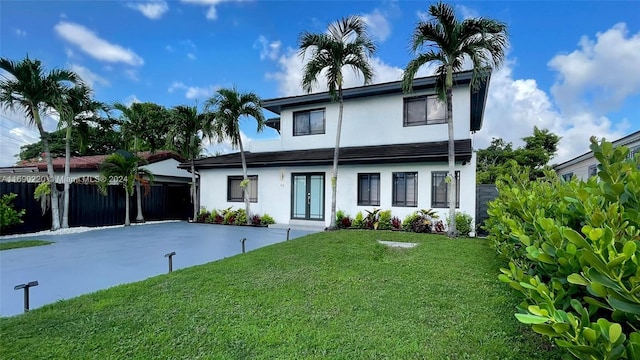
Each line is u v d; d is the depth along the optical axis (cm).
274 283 484
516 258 349
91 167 1634
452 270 550
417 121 1273
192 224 1458
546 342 291
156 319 359
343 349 291
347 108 1399
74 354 289
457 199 1090
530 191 388
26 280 550
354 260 630
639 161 201
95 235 1089
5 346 303
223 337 316
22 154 2948
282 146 1535
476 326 331
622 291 125
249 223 1388
